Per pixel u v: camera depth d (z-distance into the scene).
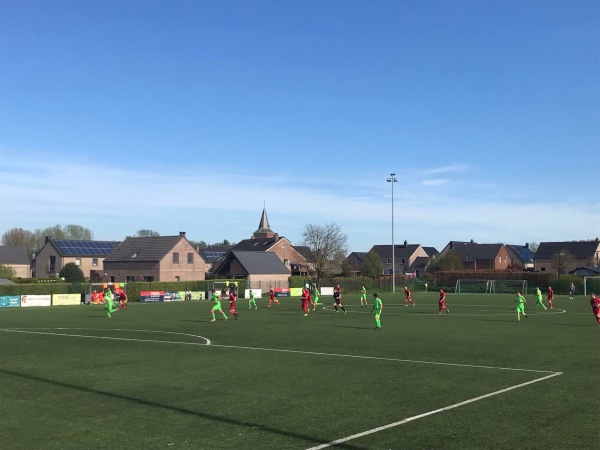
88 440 10.83
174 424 11.92
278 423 11.95
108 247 115.81
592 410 12.89
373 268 109.75
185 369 18.78
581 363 19.66
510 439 10.70
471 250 141.25
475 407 13.23
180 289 78.06
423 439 10.76
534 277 92.12
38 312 50.09
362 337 28.30
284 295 83.06
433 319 40.06
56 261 109.75
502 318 40.94
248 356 21.77
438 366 19.12
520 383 16.06
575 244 130.25
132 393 14.99
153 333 30.89
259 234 140.50
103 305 63.25
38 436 11.10
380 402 13.80
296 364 19.72
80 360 20.91
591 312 47.28
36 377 17.41
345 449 10.22
